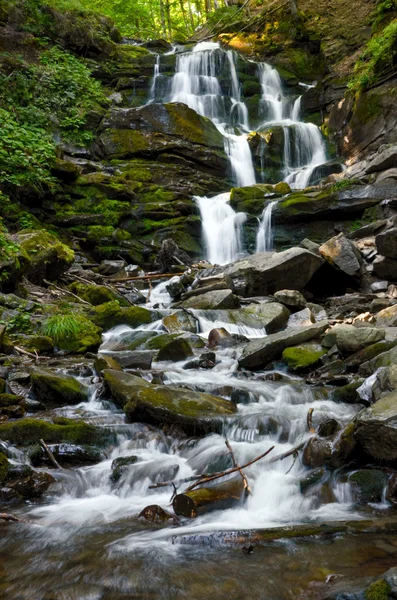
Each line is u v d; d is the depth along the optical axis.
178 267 13.80
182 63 22.20
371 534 3.70
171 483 4.47
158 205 15.67
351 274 11.28
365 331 7.36
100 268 13.50
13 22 18.86
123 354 7.95
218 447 5.07
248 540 3.65
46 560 3.48
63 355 8.23
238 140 19.03
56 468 4.91
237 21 26.50
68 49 20.38
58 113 17.52
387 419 4.41
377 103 17.59
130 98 20.91
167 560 3.44
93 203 15.16
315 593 2.99
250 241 15.44
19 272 9.89
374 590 2.79
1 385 6.30
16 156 12.88
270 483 4.46
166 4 34.47
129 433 5.42
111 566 3.38
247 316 9.80
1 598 3.07
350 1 23.41
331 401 6.18
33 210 14.12
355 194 14.43
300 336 8.03
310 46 23.39
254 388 6.54
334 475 4.54
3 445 4.98
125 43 24.88
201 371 7.44
